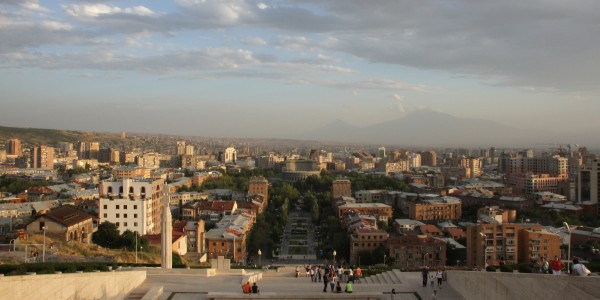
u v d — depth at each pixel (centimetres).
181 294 9612
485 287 8694
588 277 6228
